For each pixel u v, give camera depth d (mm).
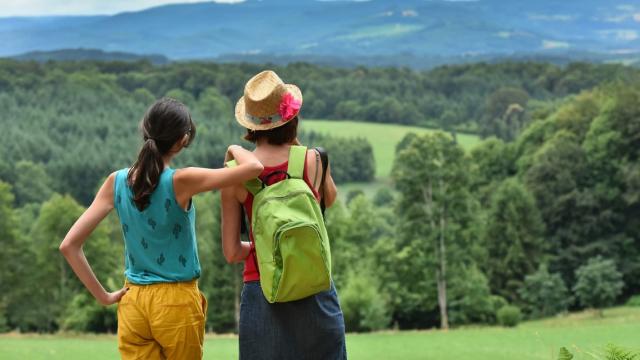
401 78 178250
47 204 53469
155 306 3367
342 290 43750
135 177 3328
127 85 187750
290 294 3299
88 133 149375
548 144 65938
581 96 76812
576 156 63500
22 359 22594
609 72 154875
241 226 3590
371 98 168000
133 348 3438
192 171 3340
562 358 3811
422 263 44906
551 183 62656
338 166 126750
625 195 60500
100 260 52250
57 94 169000
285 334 3441
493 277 57156
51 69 194750
